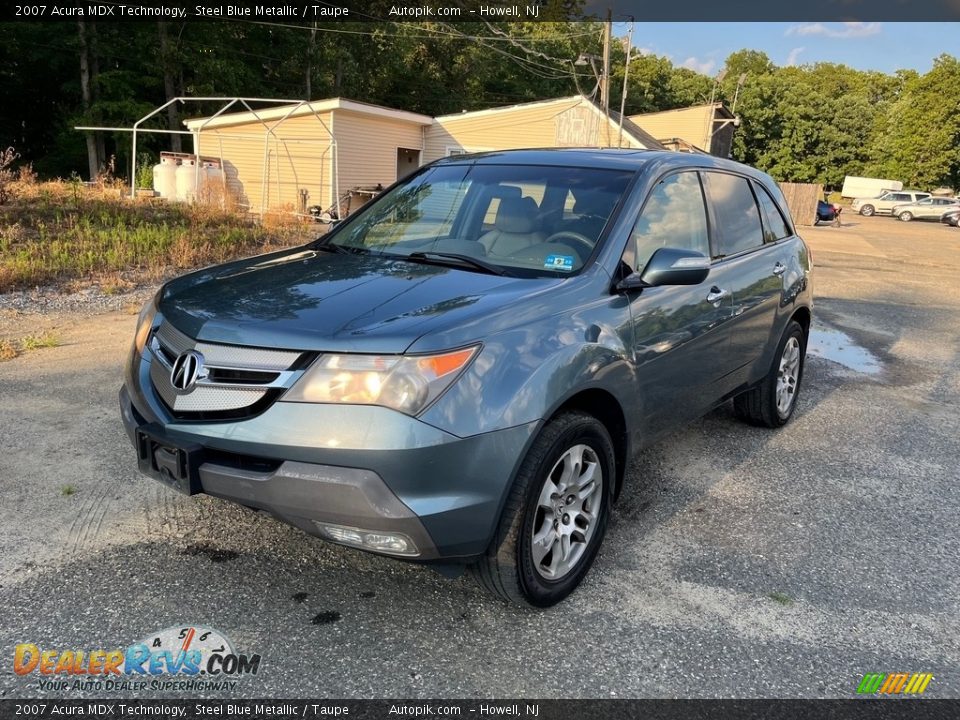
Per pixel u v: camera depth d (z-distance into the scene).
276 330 2.50
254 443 2.41
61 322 7.21
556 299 2.86
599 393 2.95
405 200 4.03
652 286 3.17
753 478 4.21
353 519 2.35
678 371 3.53
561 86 48.34
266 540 3.24
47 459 3.95
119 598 2.78
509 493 2.54
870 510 3.86
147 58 30.58
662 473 4.22
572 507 2.89
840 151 64.69
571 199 3.51
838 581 3.15
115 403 4.85
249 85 33.38
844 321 9.50
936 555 3.41
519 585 2.66
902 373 6.91
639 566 3.19
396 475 2.31
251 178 24.06
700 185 4.05
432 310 2.60
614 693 2.41
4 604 2.71
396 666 2.49
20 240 10.98
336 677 2.42
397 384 2.33
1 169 15.13
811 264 5.34
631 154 3.93
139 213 14.56
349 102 22.06
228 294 2.88
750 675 2.52
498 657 2.56
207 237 12.43
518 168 3.87
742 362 4.29
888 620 2.88
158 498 3.58
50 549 3.09
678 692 2.43
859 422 5.36
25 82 32.00
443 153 27.03
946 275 15.87
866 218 44.12
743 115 63.09
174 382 2.63
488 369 2.47
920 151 61.78
